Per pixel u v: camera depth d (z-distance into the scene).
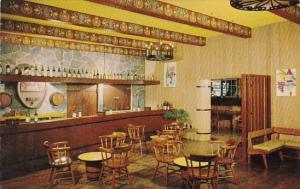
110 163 5.17
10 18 6.52
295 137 7.36
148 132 9.69
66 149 5.29
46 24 7.23
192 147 8.23
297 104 7.29
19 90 8.59
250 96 7.23
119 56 11.55
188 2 5.53
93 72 10.63
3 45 8.12
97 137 7.79
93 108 10.79
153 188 5.03
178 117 9.86
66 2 5.43
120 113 8.62
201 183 5.21
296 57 7.27
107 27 6.68
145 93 12.48
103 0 4.49
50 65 9.33
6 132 5.68
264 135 7.18
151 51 8.67
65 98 9.88
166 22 7.20
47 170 6.25
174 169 5.89
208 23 6.60
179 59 10.75
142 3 5.08
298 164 6.54
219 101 9.45
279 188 4.97
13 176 5.80
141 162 6.82
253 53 8.23
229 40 8.91
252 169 6.15
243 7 3.54
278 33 7.61
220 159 5.32
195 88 10.13
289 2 3.36
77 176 5.80
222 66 9.16
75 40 8.68
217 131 9.79
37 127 6.21
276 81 7.70
